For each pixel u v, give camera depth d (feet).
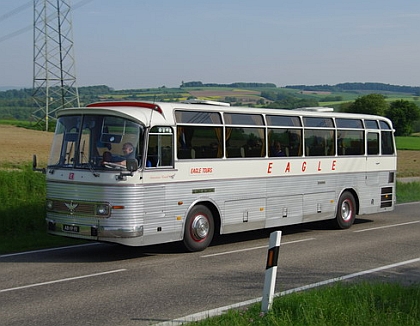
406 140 278.05
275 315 23.86
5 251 44.01
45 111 215.10
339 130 58.29
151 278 34.68
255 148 49.21
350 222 59.26
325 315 23.67
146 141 40.11
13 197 56.70
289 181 52.47
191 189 43.47
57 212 41.22
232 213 47.09
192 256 42.47
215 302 28.94
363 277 35.06
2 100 428.56
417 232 56.13
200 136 44.34
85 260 40.60
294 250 45.32
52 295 30.27
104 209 38.88
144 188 39.86
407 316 23.54
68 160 41.04
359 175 60.54
